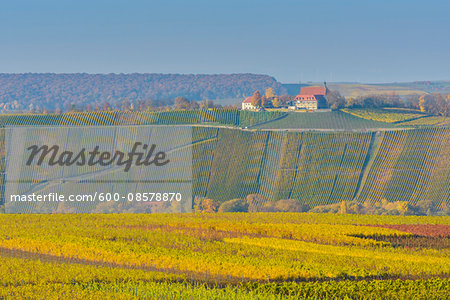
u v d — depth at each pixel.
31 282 58.22
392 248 74.56
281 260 65.94
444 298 50.81
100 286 56.12
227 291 53.81
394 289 52.75
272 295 51.44
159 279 58.75
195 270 63.09
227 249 72.25
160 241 77.31
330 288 53.00
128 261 66.50
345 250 71.88
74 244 72.88
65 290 54.53
